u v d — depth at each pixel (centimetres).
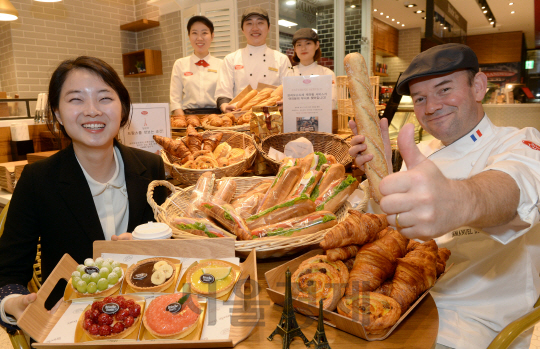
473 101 117
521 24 968
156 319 71
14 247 112
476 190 57
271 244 97
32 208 115
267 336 74
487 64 1125
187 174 158
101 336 69
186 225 105
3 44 556
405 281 79
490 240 113
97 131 111
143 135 177
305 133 189
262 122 191
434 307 83
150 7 643
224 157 174
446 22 640
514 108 321
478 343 103
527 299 108
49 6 572
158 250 92
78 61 108
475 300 113
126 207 134
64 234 118
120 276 85
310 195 129
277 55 387
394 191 49
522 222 67
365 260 83
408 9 762
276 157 167
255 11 357
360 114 114
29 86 562
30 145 224
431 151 145
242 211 122
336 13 651
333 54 670
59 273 85
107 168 127
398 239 87
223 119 222
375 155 112
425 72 111
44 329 74
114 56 661
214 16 536
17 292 100
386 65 980
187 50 598
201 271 83
